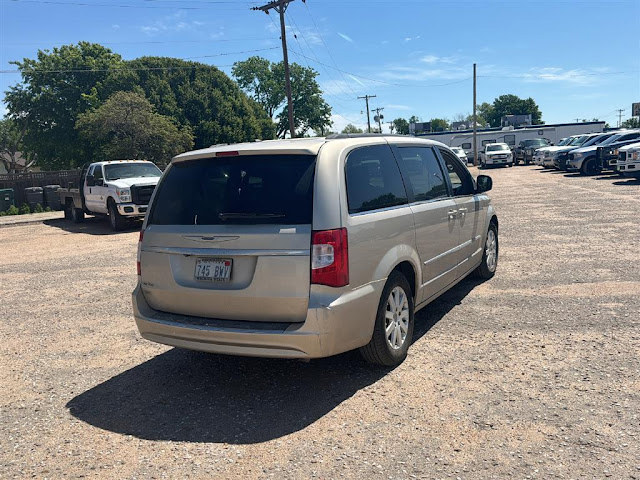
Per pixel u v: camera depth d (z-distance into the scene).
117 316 6.65
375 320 4.18
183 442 3.54
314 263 3.75
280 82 73.44
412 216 4.73
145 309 4.45
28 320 6.72
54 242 14.23
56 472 3.27
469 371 4.32
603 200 14.33
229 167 4.15
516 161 42.66
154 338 4.32
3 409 4.20
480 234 6.62
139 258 4.48
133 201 15.61
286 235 3.79
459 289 6.73
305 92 74.12
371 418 3.68
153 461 3.33
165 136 36.44
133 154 35.31
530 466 3.02
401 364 4.55
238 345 3.90
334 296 3.79
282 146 4.07
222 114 55.53
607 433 3.30
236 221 3.96
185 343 4.14
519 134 57.28
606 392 3.82
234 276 3.95
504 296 6.30
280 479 3.06
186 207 4.24
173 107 52.00
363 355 4.38
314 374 4.48
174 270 4.21
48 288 8.51
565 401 3.73
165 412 3.99
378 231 4.21
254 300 3.88
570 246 8.80
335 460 3.21
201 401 4.13
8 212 24.75
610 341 4.75
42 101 51.78
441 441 3.33
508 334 5.08
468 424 3.51
